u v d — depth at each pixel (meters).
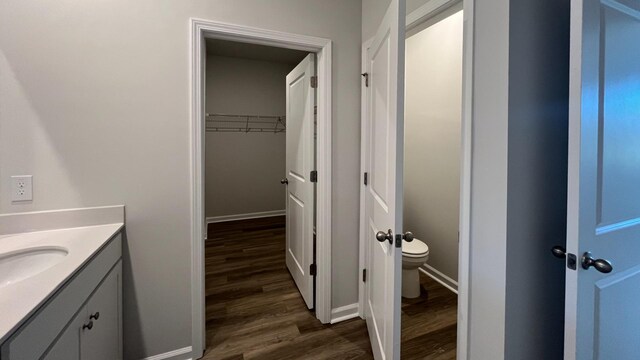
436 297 2.31
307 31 1.80
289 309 2.17
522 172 1.02
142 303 1.52
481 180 1.09
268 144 4.90
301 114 2.28
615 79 0.96
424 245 2.36
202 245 1.64
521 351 1.06
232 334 1.86
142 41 1.44
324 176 1.91
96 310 1.12
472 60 1.10
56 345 0.83
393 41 1.15
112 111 1.41
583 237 0.87
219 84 4.49
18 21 1.25
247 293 2.42
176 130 1.53
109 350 1.27
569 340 0.89
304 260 2.26
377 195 1.52
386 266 1.30
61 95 1.32
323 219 1.94
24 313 0.67
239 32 1.62
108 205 1.43
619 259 1.02
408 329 1.91
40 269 1.12
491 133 1.04
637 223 1.08
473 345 1.16
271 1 1.70
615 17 0.95
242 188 4.79
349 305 2.07
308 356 1.67
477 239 1.12
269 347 1.74
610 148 0.95
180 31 1.51
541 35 1.05
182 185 1.56
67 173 1.35
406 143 2.91
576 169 0.85
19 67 1.26
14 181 1.27
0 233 1.24
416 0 1.47
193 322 1.62
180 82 1.52
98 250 1.12
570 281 0.88
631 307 1.09
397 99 1.11
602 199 0.94
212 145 4.54
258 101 4.74
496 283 1.04
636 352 1.14
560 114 1.12
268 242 3.73
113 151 1.42
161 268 1.54
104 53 1.38
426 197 2.70
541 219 1.08
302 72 2.24
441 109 2.49
